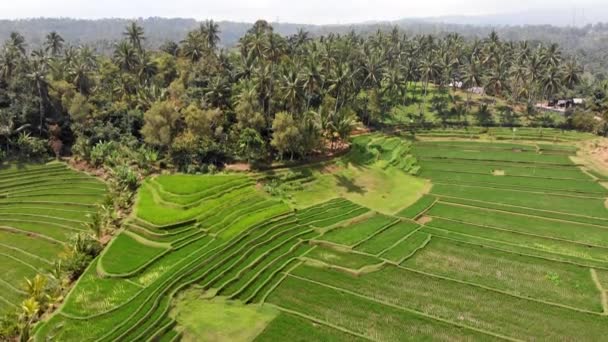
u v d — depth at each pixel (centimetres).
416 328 4681
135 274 5478
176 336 4481
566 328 4650
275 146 9081
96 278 5428
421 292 5303
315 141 9312
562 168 10075
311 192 8400
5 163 8938
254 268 5688
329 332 4606
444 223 7281
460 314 4903
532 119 13412
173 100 10125
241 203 7438
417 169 9975
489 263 5953
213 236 6400
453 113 13738
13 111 9556
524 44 16438
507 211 7775
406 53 15388
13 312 4850
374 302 5091
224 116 9831
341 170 9350
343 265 5844
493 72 14038
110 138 9531
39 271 5803
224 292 5166
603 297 5159
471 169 10138
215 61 12450
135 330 4478
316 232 6750
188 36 13550
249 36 12575
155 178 8169
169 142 9000
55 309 4919
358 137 11556
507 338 4519
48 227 6931
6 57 10688
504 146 11669
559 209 7788
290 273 5659
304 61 11856
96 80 12238
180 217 6669
